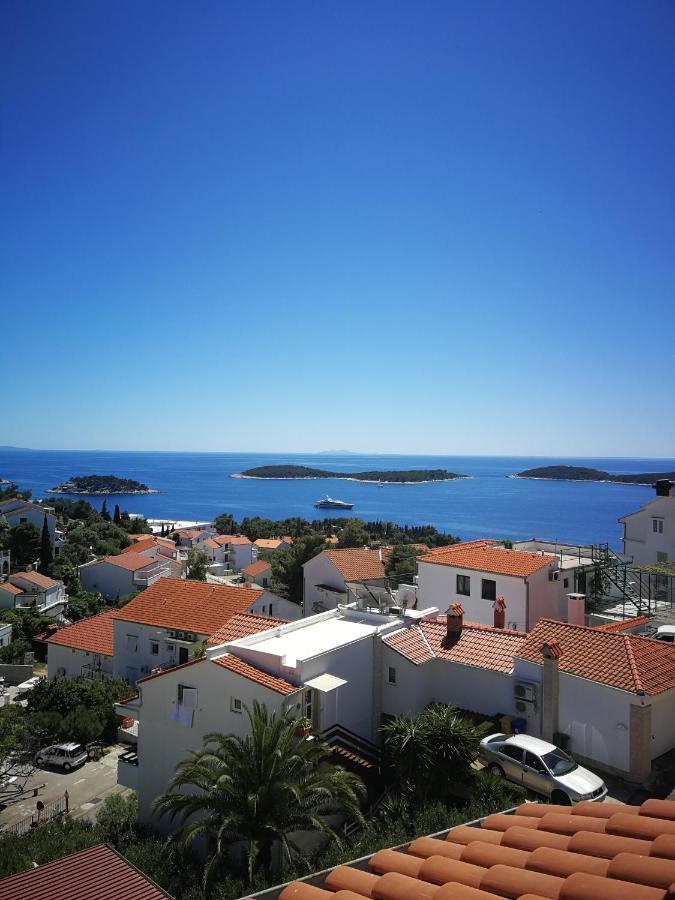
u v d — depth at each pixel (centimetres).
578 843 803
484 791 1930
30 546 10725
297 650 2486
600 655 2289
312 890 812
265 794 1875
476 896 694
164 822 2486
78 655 4944
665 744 2241
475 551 4116
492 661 2472
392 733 2192
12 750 3862
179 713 2481
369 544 13038
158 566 9538
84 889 1575
